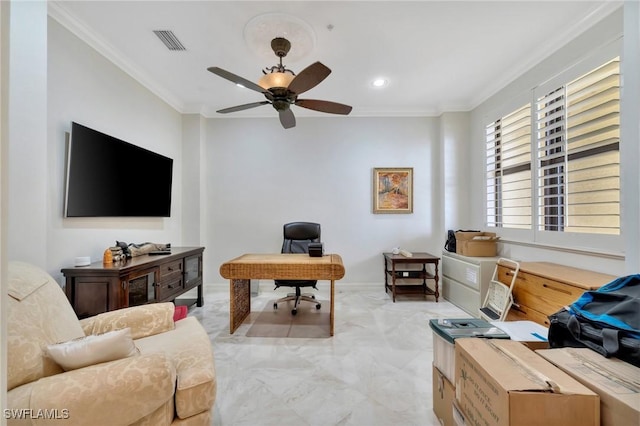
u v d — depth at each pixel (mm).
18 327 1090
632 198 1315
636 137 1281
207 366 1327
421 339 2678
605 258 2184
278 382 1983
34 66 1656
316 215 4398
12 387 993
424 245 4379
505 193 3400
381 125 4379
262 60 2906
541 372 1055
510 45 2670
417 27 2404
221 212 4398
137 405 1003
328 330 2891
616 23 2113
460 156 4168
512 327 1711
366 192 4395
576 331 1276
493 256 3389
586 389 948
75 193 2303
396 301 3854
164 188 3543
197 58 2875
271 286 4383
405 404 1763
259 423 1595
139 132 3238
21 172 1597
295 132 4402
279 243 4398
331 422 1606
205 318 3248
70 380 962
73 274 2135
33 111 1652
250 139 4402
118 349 1104
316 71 2008
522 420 940
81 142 2354
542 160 2797
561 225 2586
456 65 3035
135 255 2693
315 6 2154
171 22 2342
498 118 3502
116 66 2855
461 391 1298
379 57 2867
